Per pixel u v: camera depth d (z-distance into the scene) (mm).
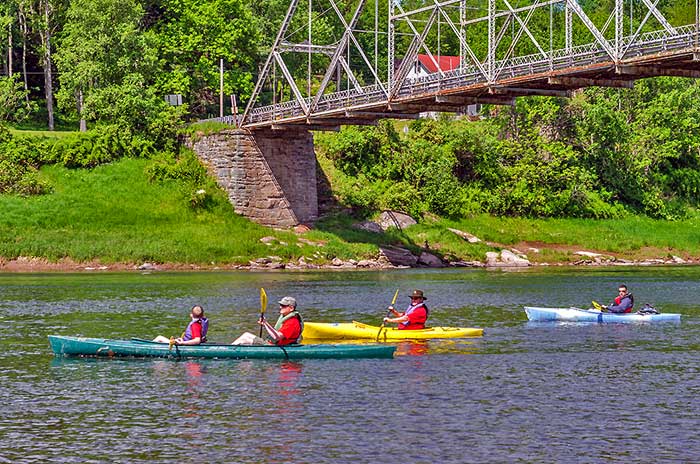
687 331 71438
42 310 82812
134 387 49844
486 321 76812
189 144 157375
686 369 55375
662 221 177750
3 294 96375
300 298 94000
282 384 50562
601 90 191375
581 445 39375
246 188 150000
